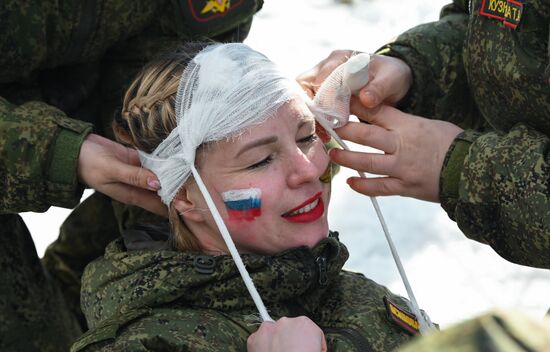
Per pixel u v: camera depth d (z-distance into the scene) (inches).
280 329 83.4
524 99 93.3
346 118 99.2
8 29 108.2
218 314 92.7
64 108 120.2
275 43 227.8
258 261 92.9
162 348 87.5
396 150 98.5
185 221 97.7
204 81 92.5
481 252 167.8
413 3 249.3
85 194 173.0
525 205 89.2
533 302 155.4
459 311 153.7
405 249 168.7
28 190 101.0
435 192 98.3
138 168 97.5
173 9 118.3
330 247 97.3
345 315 97.0
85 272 98.8
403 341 95.5
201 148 92.7
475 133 96.8
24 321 113.9
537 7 89.9
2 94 115.8
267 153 92.3
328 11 245.3
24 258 116.5
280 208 93.1
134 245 99.5
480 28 96.4
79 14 111.6
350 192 183.3
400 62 107.7
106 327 88.0
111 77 123.6
